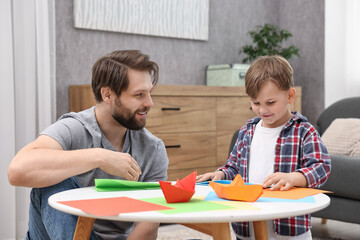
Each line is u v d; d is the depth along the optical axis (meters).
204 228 0.94
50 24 2.71
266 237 1.01
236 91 3.17
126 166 1.13
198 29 3.53
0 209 2.53
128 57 1.24
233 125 3.16
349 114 2.94
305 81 3.87
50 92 2.70
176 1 3.40
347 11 3.54
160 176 1.45
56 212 1.10
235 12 3.80
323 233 2.58
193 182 1.00
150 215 0.80
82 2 2.98
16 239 2.63
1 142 2.52
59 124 1.29
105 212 0.83
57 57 2.92
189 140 2.92
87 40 3.04
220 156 3.09
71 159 1.10
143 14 3.24
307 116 3.85
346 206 2.28
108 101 1.28
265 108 1.33
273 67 1.32
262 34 3.58
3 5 2.52
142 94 1.25
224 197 0.99
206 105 3.00
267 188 1.13
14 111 2.60
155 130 2.76
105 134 1.36
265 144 1.44
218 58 3.71
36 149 1.14
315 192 1.06
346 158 2.28
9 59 2.54
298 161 1.37
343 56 3.58
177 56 3.47
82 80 3.03
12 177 1.09
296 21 3.92
